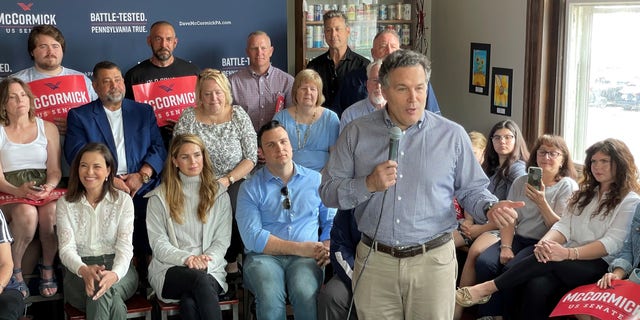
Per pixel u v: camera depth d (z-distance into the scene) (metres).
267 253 4.06
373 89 4.70
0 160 4.36
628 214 3.83
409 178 2.87
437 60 6.78
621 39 4.92
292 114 4.85
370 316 3.01
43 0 5.60
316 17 6.43
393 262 2.94
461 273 4.65
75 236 4.01
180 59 5.53
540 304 3.92
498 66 5.91
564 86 5.35
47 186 4.35
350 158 2.92
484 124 6.16
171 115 4.99
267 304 3.87
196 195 4.12
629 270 3.72
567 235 4.05
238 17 6.12
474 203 2.87
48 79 4.75
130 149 4.60
